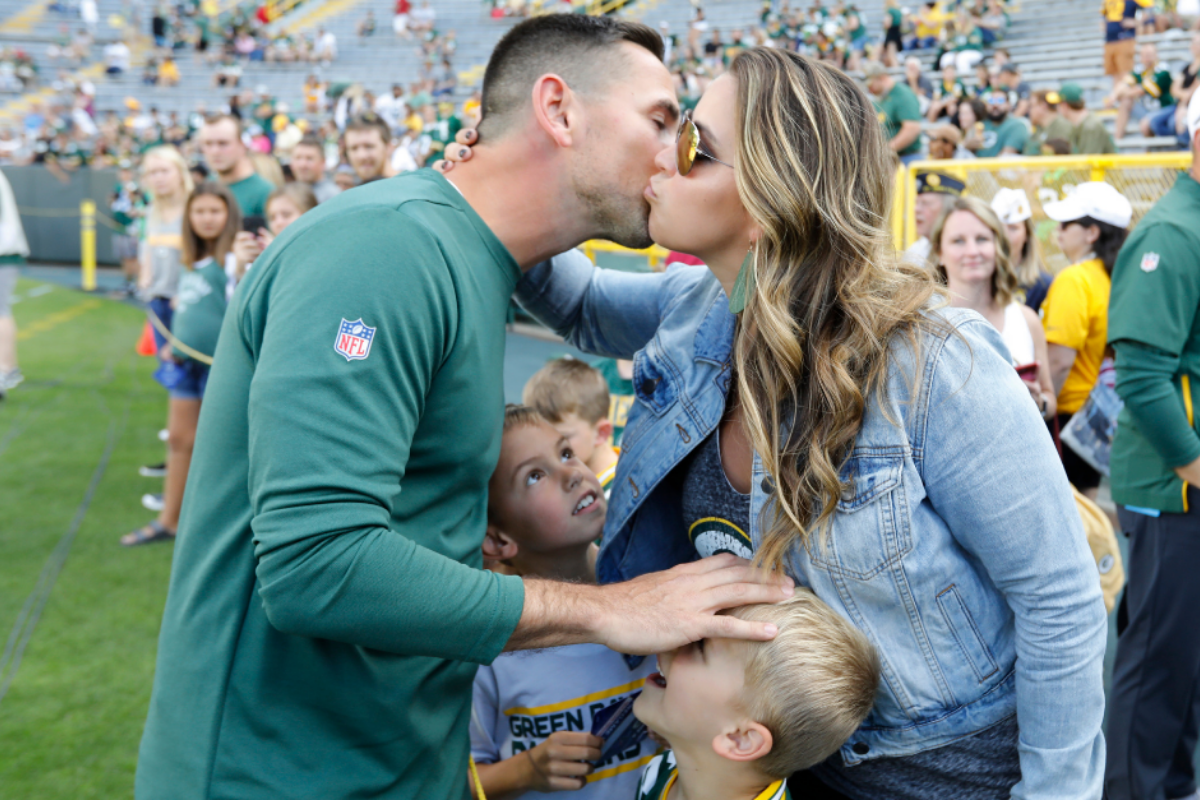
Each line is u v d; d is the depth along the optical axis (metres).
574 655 1.48
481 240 1.19
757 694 1.07
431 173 1.19
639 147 1.20
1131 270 2.07
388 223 1.04
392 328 0.99
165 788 1.11
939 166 4.15
